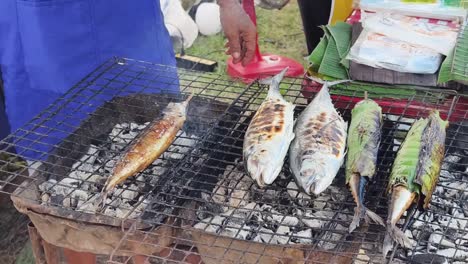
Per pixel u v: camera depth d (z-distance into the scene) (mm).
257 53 4012
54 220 1915
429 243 1746
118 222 1848
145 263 2000
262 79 2400
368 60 2367
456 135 2129
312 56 2543
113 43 2932
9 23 2779
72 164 2176
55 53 2811
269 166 1868
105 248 1961
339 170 2027
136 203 1954
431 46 2430
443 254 1772
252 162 1888
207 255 1812
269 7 5496
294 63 4082
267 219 1912
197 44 4820
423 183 1776
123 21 2924
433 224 1821
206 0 5078
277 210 1945
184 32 4633
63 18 2762
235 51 2652
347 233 1757
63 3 2730
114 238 1908
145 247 1913
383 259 1629
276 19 5344
